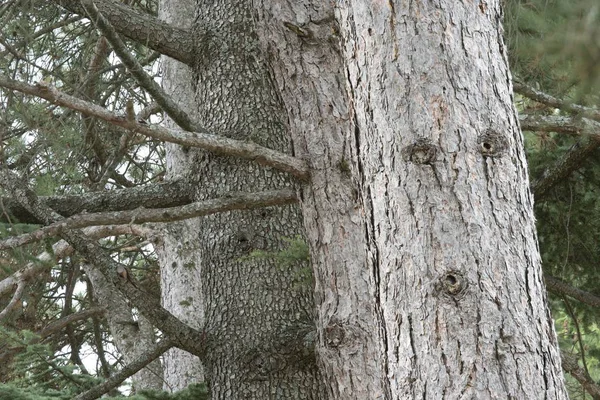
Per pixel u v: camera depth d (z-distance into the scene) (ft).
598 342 48.24
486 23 16.75
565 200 38.45
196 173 32.35
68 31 44.62
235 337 30.40
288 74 24.59
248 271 31.04
